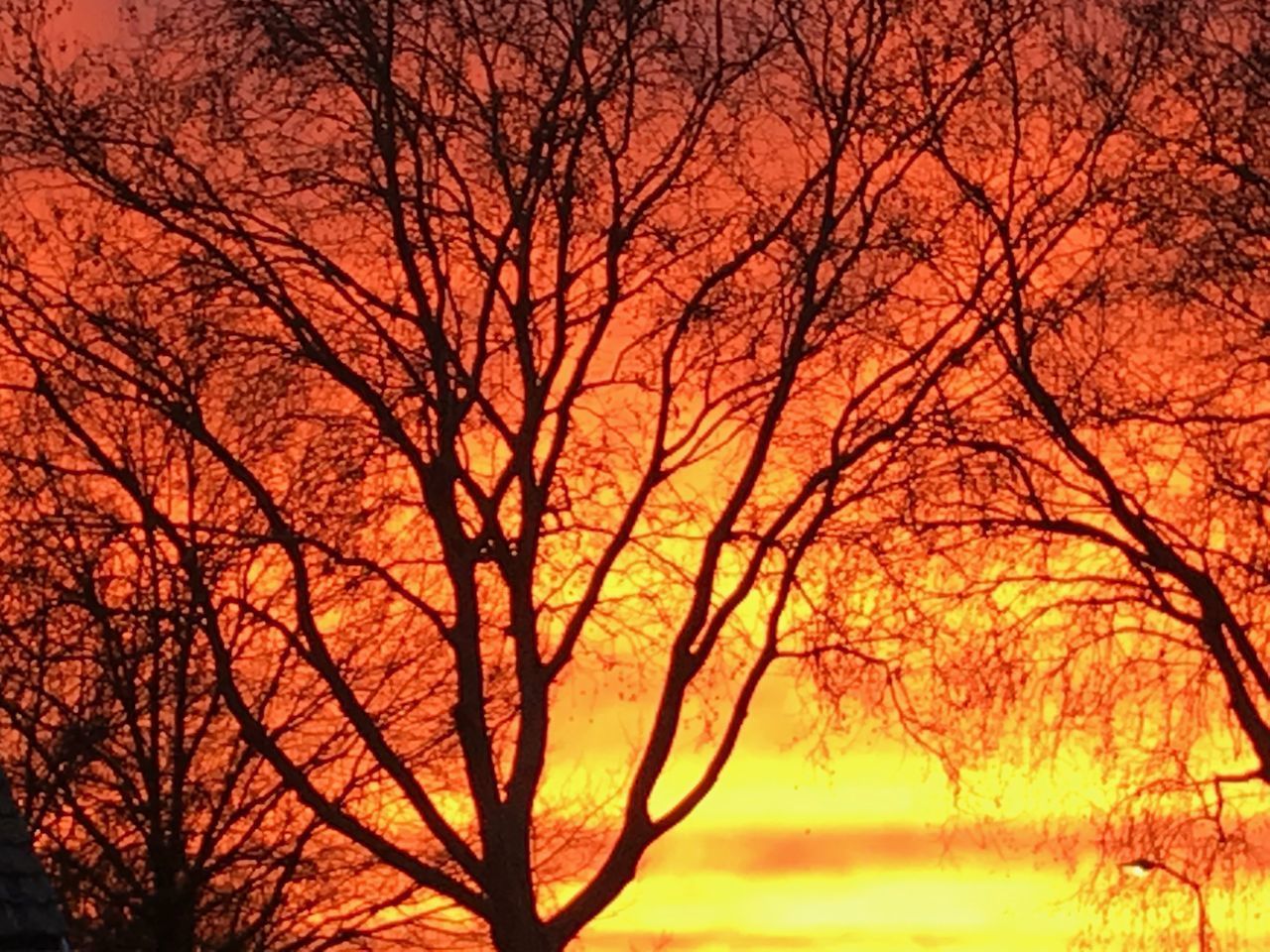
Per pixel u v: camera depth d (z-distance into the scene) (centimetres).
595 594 2686
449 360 2664
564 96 2620
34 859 1419
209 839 3038
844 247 2678
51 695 2933
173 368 2703
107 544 2762
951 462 2773
